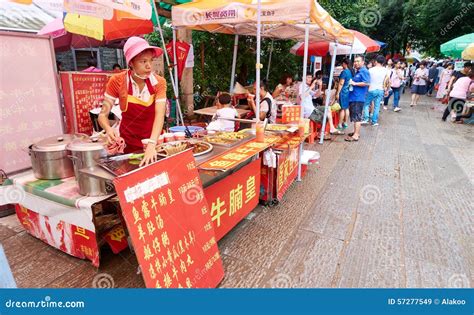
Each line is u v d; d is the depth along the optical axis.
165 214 1.87
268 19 3.70
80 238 2.32
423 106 12.33
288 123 4.24
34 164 2.48
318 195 3.90
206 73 7.75
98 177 1.94
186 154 2.12
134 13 2.80
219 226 2.67
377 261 2.61
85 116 4.11
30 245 2.67
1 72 3.13
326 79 9.95
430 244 2.88
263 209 3.51
